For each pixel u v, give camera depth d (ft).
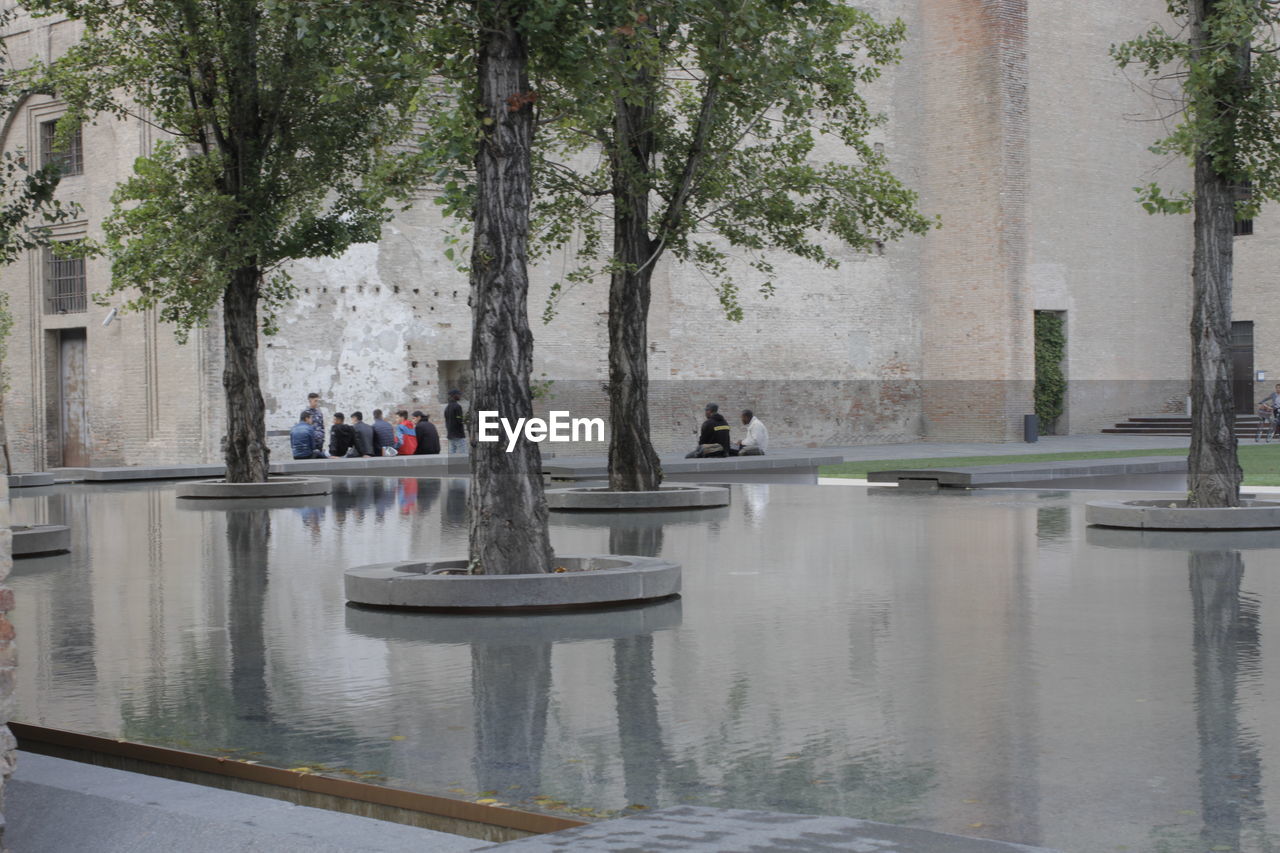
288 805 13.92
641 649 24.70
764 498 65.98
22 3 62.95
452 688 21.36
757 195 58.39
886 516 54.70
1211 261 46.57
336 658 24.12
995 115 136.56
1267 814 14.25
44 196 51.80
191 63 63.16
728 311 62.03
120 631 27.43
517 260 31.14
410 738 18.04
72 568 38.70
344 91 46.55
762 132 58.65
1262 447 122.72
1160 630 26.30
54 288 109.09
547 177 61.93
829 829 11.07
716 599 31.12
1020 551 40.78
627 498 57.52
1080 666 22.67
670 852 10.37
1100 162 149.07
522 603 29.55
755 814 11.70
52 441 109.19
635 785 15.61
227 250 63.72
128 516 57.98
